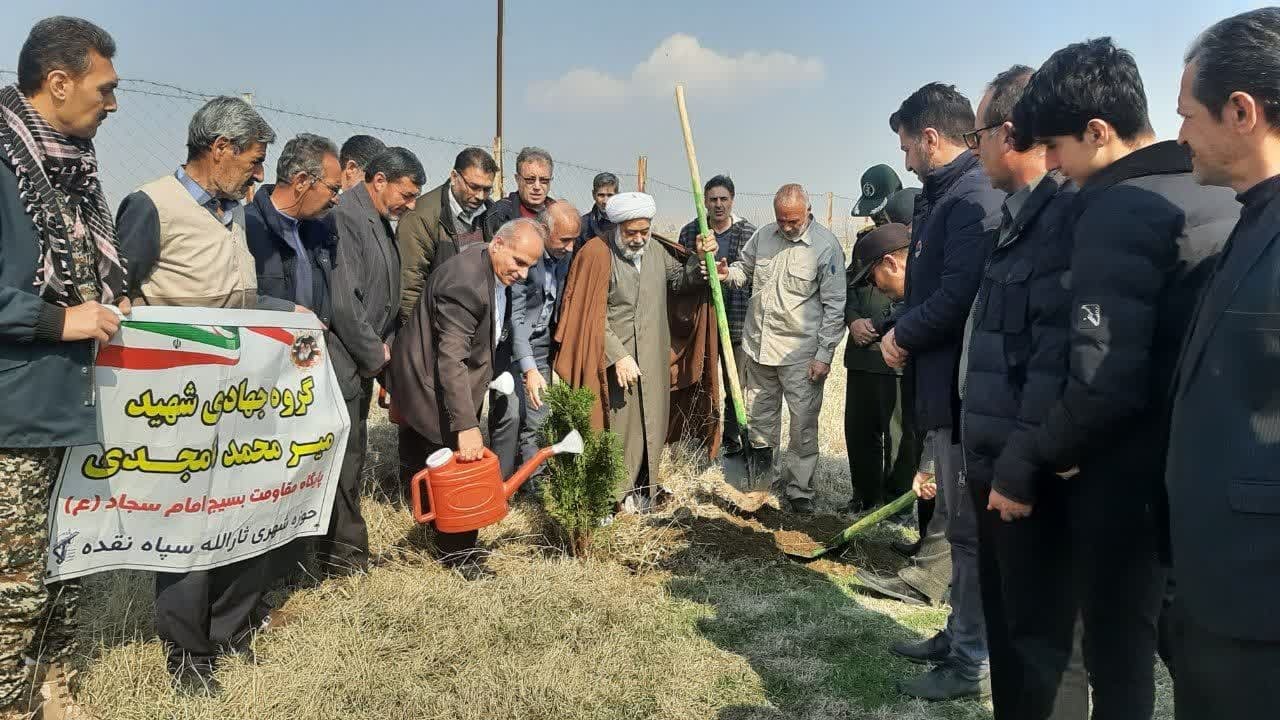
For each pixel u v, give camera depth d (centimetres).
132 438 277
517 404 495
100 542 277
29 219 233
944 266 331
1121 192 206
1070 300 222
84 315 241
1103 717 224
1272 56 156
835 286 541
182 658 306
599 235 509
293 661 314
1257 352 153
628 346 509
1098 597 222
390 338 444
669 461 599
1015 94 265
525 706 302
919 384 348
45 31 235
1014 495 230
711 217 682
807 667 350
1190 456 166
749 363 592
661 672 334
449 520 387
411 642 336
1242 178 167
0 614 238
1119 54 215
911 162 375
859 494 566
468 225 541
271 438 323
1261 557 153
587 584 396
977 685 332
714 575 440
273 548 332
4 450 235
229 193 306
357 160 511
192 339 288
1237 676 159
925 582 424
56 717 269
